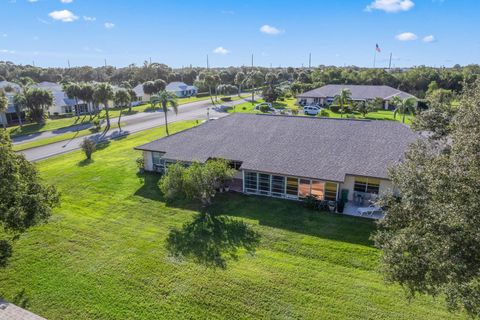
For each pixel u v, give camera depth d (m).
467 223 9.07
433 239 10.11
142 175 32.50
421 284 11.25
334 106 70.25
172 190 24.70
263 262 18.56
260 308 15.23
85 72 151.62
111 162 37.19
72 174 33.41
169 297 16.06
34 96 60.28
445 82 94.31
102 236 21.73
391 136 29.06
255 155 28.47
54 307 15.63
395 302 15.37
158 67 140.00
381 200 13.68
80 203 26.83
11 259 19.36
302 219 23.20
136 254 19.61
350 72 113.81
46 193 19.70
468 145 10.09
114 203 26.64
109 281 17.31
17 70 147.75
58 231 22.44
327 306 15.23
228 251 19.66
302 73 123.50
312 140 29.92
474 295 9.17
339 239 20.56
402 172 12.60
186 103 88.69
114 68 165.62
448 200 9.98
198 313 15.07
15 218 16.28
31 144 46.28
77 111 70.00
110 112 74.75
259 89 128.12
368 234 21.05
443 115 19.33
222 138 32.44
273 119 35.41
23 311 15.20
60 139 49.38
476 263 9.35
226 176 25.53
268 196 27.22
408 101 52.03
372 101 70.44
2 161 16.11
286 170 25.86
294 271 17.72
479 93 12.09
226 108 76.88
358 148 27.73
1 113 54.03
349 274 17.39
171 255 19.42
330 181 24.09
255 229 22.02
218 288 16.53
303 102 81.44
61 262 19.03
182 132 34.84
